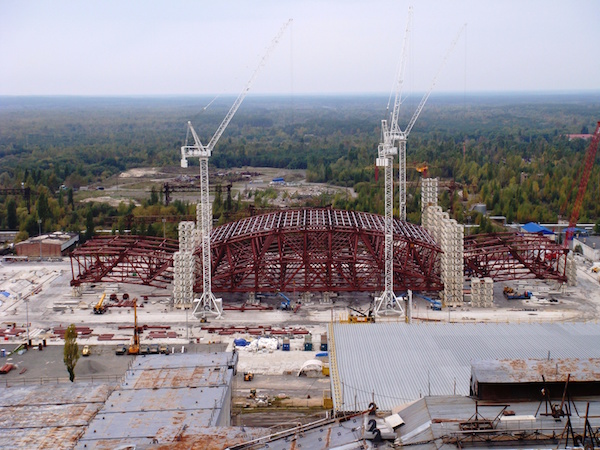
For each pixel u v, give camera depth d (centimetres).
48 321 18762
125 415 9594
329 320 18625
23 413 10144
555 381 7388
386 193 18938
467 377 9975
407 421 7288
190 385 10612
